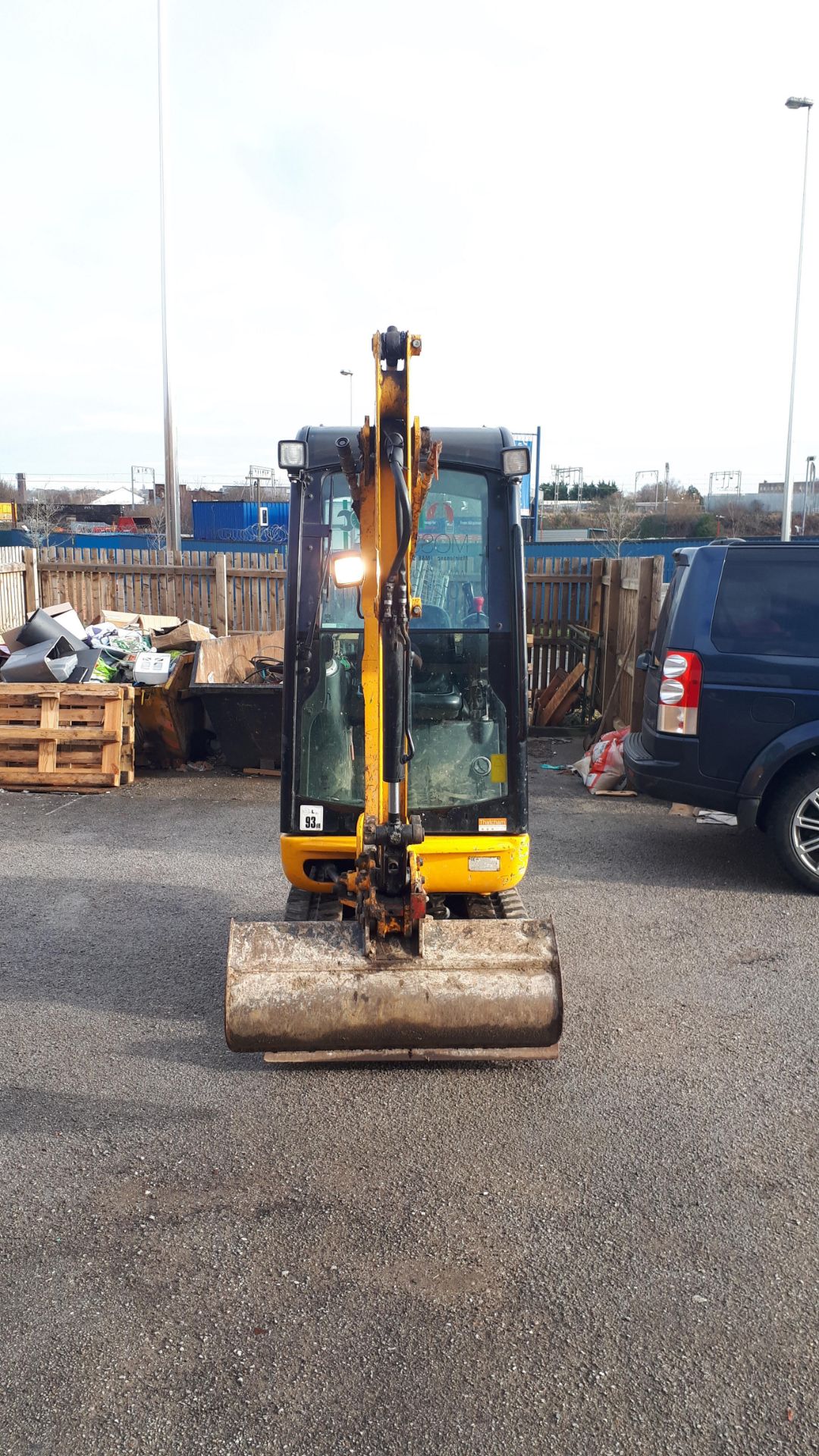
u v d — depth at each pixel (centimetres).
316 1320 289
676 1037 465
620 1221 333
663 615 740
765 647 659
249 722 980
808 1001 504
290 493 491
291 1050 416
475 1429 253
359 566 382
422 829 407
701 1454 246
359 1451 247
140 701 1005
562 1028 418
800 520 4862
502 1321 289
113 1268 311
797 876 658
